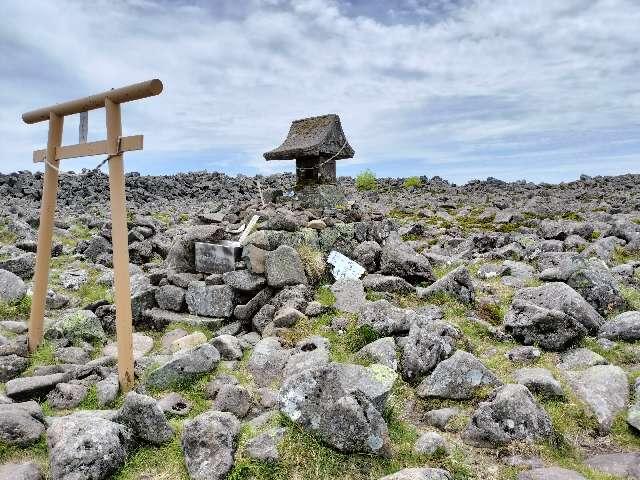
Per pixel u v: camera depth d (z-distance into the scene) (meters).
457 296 4.62
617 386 3.05
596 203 13.27
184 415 2.91
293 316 4.09
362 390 2.69
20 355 3.71
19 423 2.54
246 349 3.85
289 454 2.36
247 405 2.94
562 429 2.71
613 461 2.46
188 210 13.28
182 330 4.37
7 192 13.24
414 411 3.00
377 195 17.48
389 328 3.74
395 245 6.18
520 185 20.14
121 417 2.55
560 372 3.32
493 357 3.60
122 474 2.33
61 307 4.87
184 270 5.22
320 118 6.68
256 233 4.97
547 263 5.91
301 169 6.61
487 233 8.31
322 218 5.93
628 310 4.40
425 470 2.18
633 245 6.87
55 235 8.05
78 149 3.54
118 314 3.19
